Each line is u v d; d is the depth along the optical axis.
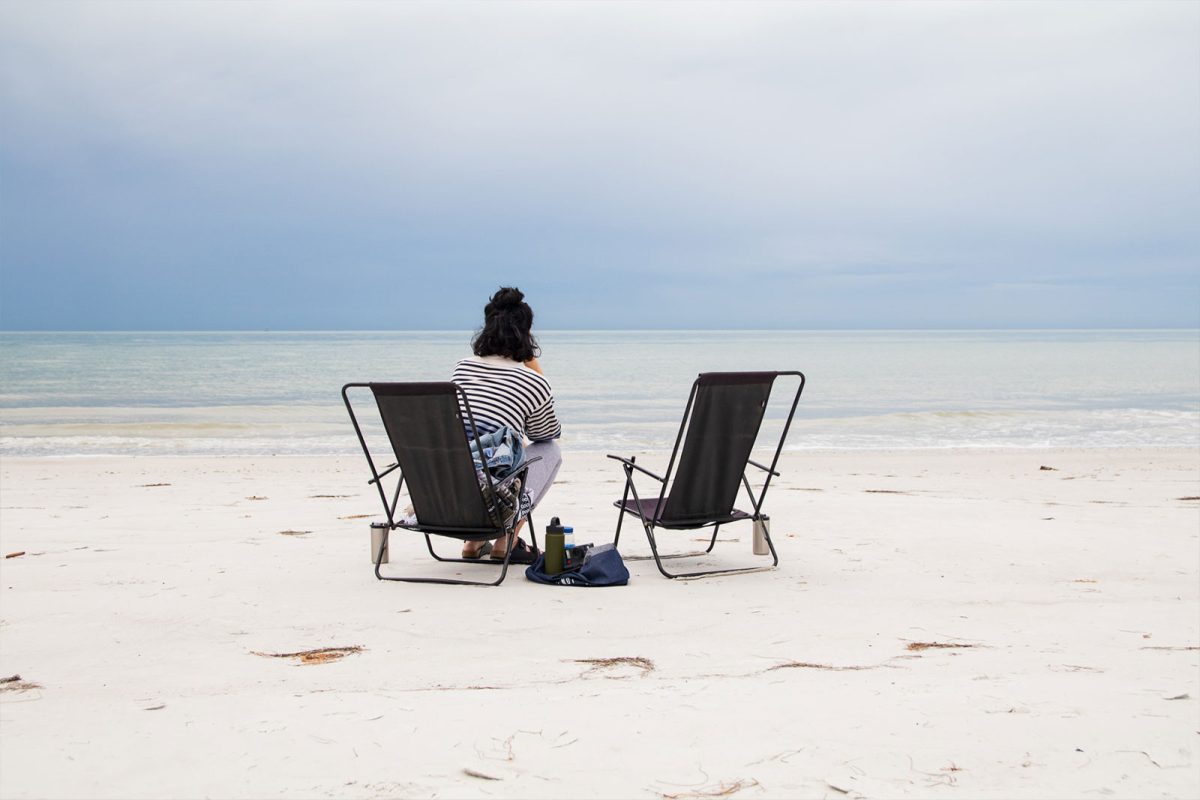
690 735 2.37
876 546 5.48
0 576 4.58
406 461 4.41
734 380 4.39
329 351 65.88
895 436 17.25
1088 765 2.19
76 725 2.49
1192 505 7.79
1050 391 28.34
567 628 3.59
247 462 12.65
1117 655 3.21
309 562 4.98
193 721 2.51
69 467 11.76
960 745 2.30
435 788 2.06
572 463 12.34
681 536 5.87
